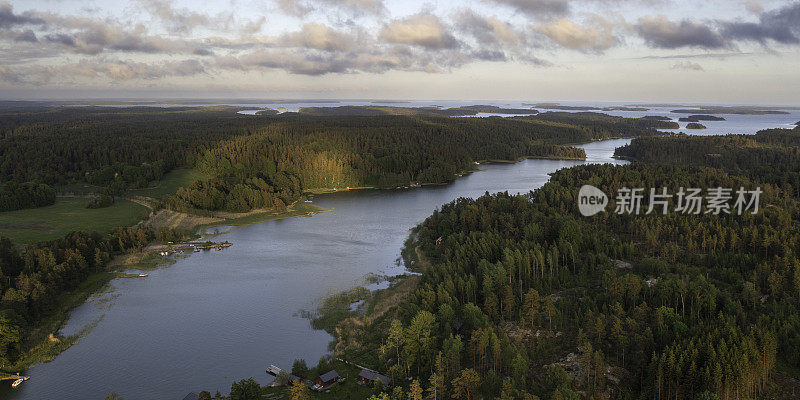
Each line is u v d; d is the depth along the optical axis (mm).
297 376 98438
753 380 83875
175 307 134125
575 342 103875
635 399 86500
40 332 120375
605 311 112375
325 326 121438
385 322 120250
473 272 139375
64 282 144500
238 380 100188
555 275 135375
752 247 147750
